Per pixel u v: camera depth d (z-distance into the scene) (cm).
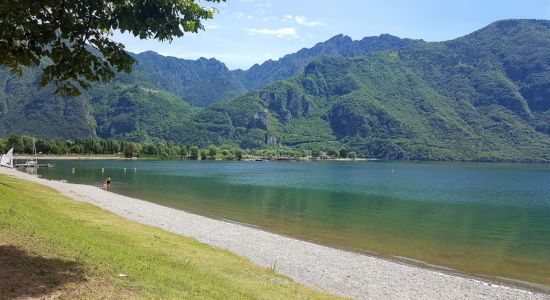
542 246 3894
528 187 11581
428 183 12569
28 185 5919
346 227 4612
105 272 1431
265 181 11788
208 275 1917
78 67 1188
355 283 2505
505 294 2447
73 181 10069
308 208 6172
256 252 3095
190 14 1147
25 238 1662
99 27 1185
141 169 16788
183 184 10081
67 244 1723
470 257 3391
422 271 2859
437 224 5075
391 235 4222
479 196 8988
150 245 2512
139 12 1137
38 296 1103
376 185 11306
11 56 1208
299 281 2438
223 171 17050
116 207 4912
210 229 3925
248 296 1683
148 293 1302
